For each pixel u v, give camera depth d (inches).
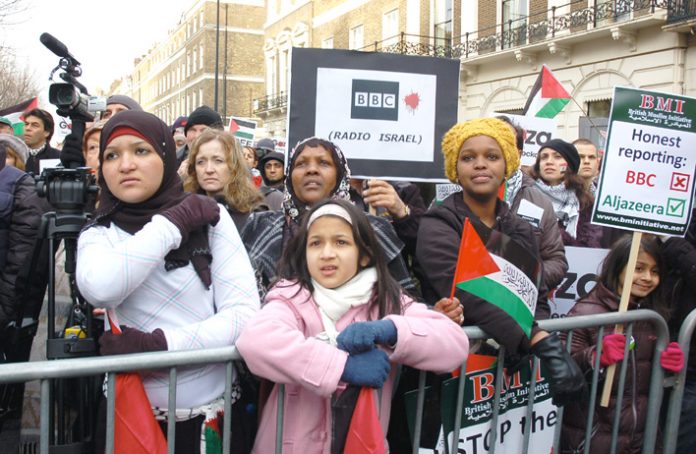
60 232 85.4
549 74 261.6
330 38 1151.6
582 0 661.9
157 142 82.3
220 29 1787.6
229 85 1797.5
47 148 256.1
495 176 106.6
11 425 151.9
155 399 81.4
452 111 133.8
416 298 104.7
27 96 1214.9
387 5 962.1
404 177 131.9
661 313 126.1
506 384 100.5
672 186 122.2
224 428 81.7
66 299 112.3
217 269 86.0
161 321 82.0
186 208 81.5
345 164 113.1
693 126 122.8
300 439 84.2
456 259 101.5
